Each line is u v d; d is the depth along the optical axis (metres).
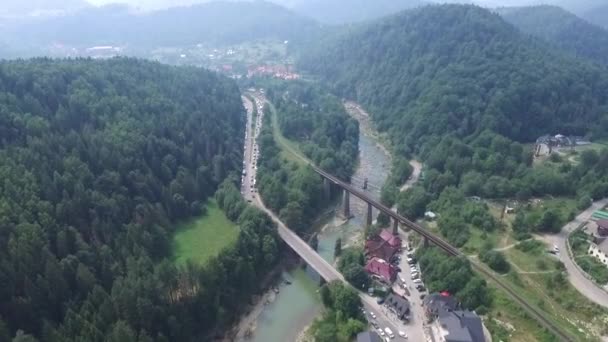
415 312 173.50
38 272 150.75
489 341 151.62
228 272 190.38
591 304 158.88
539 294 169.75
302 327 181.00
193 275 173.12
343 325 166.75
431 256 196.00
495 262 185.25
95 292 150.88
